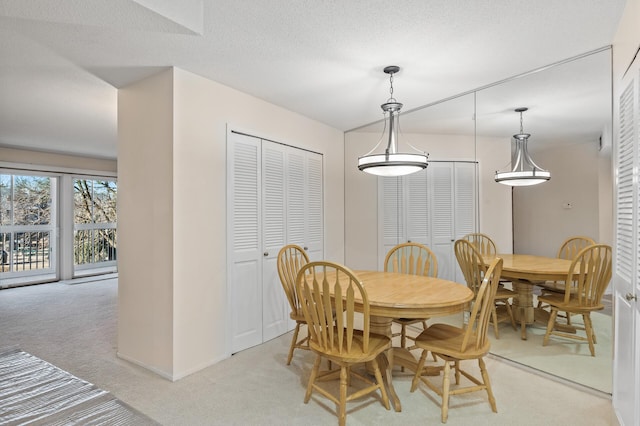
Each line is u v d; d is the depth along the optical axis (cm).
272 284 345
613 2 183
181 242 262
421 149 372
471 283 322
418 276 287
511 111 301
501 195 312
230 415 209
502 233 312
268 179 343
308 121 397
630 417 167
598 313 239
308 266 206
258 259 330
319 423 201
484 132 321
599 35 217
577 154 258
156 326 266
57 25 201
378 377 214
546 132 279
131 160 287
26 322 395
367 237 432
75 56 242
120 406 114
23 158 591
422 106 357
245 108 318
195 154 274
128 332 288
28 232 620
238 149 311
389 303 205
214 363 283
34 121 419
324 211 421
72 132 476
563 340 256
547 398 228
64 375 134
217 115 292
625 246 178
